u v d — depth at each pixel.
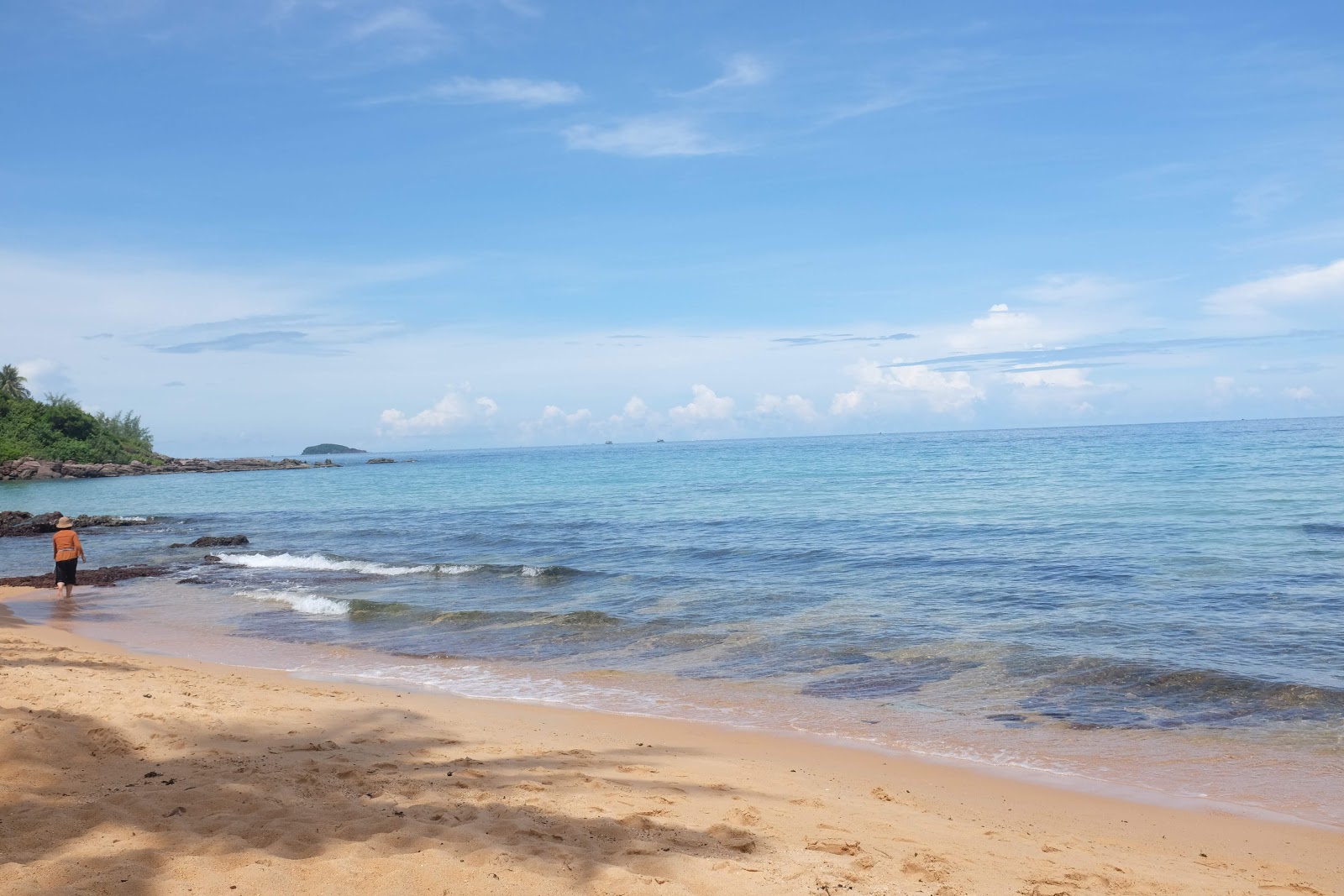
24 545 34.06
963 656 12.55
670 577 20.91
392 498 60.03
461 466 135.25
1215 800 7.28
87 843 4.78
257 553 29.25
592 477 78.56
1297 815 6.92
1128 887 5.33
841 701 10.74
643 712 10.41
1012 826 6.62
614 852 5.20
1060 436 162.50
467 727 9.06
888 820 6.52
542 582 21.23
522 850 5.08
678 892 4.59
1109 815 6.95
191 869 4.48
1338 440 80.50
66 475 101.81
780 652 13.36
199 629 16.72
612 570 22.52
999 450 96.19
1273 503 30.55
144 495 71.50
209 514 50.00
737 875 4.91
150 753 6.80
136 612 18.73
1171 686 10.72
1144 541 23.09
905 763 8.34
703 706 10.66
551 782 6.89
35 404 114.94
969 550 22.95
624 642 14.60
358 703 9.88
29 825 4.99
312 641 15.50
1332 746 8.62
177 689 9.62
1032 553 21.83
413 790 6.28
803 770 8.02
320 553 28.52
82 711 7.68
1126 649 12.35
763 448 177.75
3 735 6.46
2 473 95.75
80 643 14.92
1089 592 16.72
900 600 16.95
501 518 39.75
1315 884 5.53
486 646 14.76
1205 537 23.16
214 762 6.70
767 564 22.56
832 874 5.02
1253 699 10.10
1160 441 98.75
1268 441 83.94
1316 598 15.21
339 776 6.55
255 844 4.96
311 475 111.62
